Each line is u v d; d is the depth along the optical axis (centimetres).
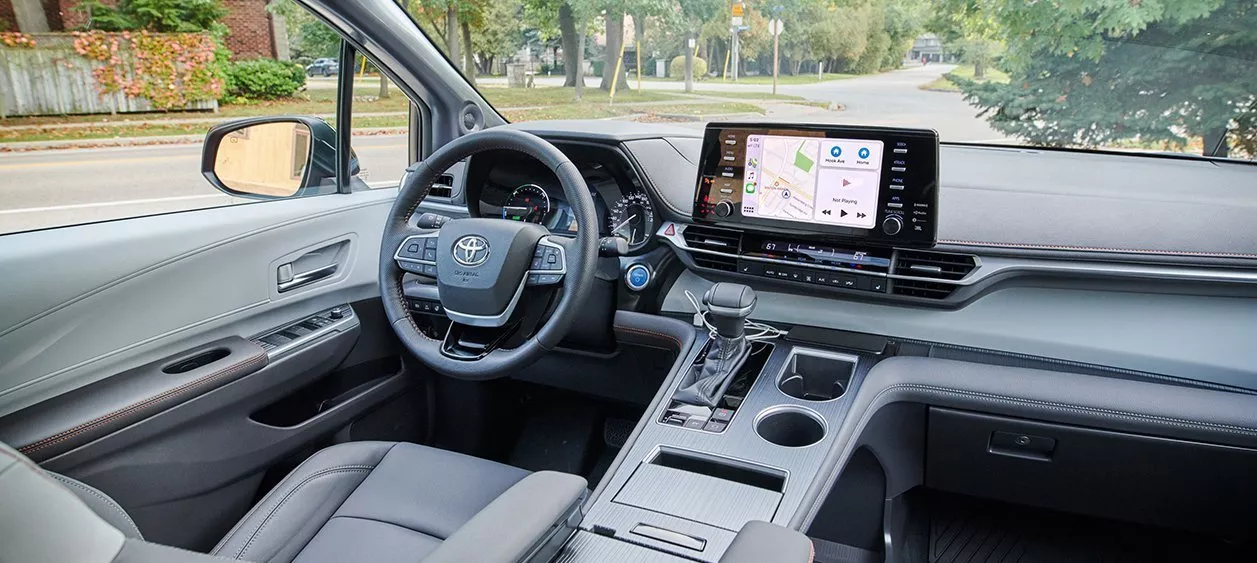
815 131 182
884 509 186
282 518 143
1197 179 187
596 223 156
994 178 196
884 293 185
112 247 154
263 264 182
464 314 159
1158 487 163
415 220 187
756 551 99
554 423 249
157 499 155
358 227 208
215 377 161
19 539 65
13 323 139
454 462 157
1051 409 161
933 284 181
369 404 207
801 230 188
